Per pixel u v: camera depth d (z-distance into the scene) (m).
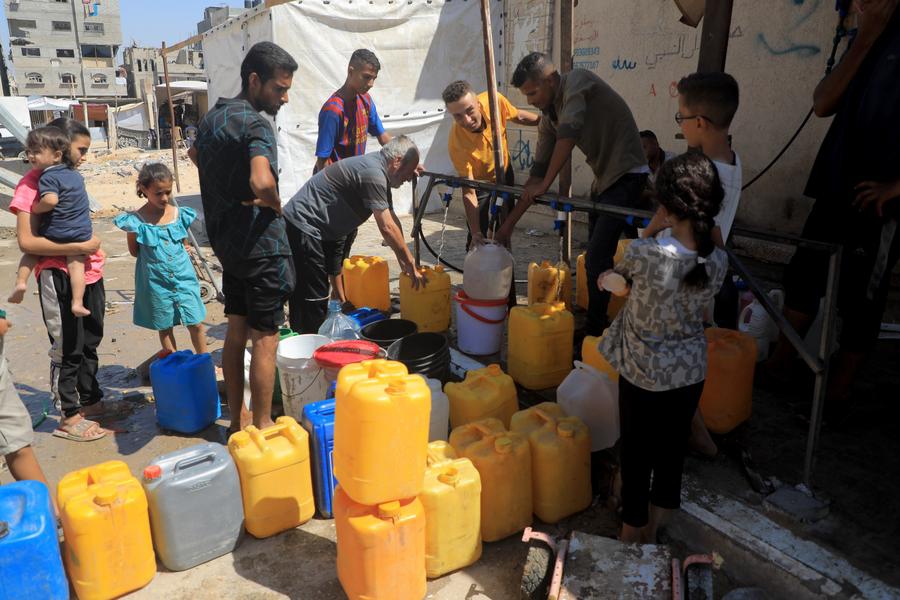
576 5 8.31
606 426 3.20
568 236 5.18
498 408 3.31
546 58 4.10
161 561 2.74
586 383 3.20
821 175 3.46
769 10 6.18
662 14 7.21
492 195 5.10
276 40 8.99
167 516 2.64
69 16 70.81
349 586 2.48
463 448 2.84
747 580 2.60
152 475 2.63
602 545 2.55
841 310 3.39
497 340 4.54
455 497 2.57
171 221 4.18
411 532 2.41
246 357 4.09
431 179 5.09
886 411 3.54
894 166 3.04
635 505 2.59
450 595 2.58
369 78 5.38
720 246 2.44
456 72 10.27
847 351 3.35
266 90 3.27
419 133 10.40
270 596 2.60
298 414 3.59
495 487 2.75
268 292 3.29
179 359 3.85
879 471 3.04
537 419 3.08
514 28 9.68
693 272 2.23
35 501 2.45
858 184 3.10
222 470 2.74
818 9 5.79
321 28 9.23
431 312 4.88
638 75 7.62
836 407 3.44
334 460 2.47
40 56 70.62
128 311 6.13
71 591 2.60
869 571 2.43
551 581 2.41
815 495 2.81
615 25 7.81
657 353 2.37
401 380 2.37
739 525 2.70
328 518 3.05
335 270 5.50
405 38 9.78
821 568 2.45
